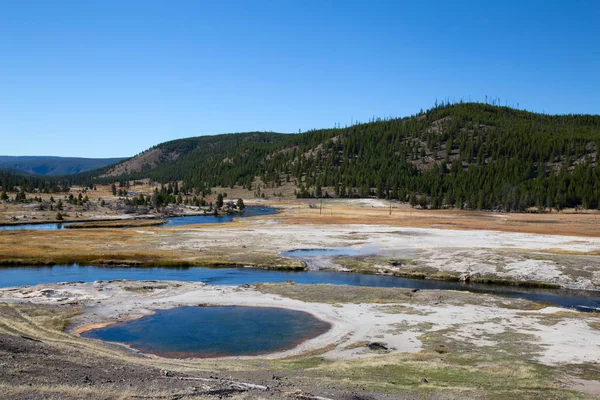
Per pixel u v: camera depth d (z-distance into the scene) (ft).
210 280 193.26
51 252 246.47
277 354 101.40
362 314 133.90
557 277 191.93
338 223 437.58
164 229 375.66
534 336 110.32
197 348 106.11
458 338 109.19
